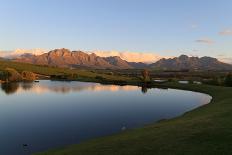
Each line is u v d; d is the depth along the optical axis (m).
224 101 67.69
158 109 79.12
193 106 84.88
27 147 42.28
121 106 84.88
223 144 27.33
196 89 138.25
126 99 104.00
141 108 81.19
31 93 126.75
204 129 33.59
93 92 133.88
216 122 37.12
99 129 53.44
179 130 34.97
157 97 111.12
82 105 87.12
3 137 48.00
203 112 53.75
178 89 151.88
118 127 55.16
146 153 27.41
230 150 25.62
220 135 30.22
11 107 82.62
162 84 176.25
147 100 101.00
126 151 28.81
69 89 150.25
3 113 71.75
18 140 46.03
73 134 49.56
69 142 44.53
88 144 36.66
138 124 58.12
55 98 107.19
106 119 63.56
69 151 33.06
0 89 146.12
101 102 95.06
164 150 27.56
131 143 31.64
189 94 121.75
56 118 64.75
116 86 176.88
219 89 121.00
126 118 64.88
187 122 40.62
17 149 41.41
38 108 80.56
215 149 26.22
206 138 29.81
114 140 35.41
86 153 30.36
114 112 73.56
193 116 51.00
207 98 103.12
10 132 51.47
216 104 64.81
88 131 51.88
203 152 25.81
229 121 36.84
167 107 83.00
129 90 146.62
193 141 29.39
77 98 107.50
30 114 70.25
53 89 148.75
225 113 44.47
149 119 63.84
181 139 30.62
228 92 101.06
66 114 70.25
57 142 44.75
